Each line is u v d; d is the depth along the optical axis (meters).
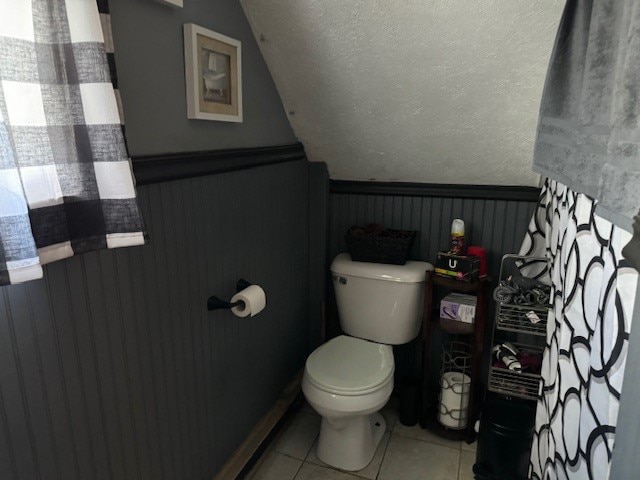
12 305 0.87
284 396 2.16
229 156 1.54
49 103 0.82
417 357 2.32
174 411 1.38
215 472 1.65
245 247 1.71
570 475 0.83
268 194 1.86
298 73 1.77
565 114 0.85
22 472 0.91
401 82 1.69
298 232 2.20
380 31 1.52
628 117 0.51
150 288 1.23
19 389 0.89
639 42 0.49
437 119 1.80
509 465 1.71
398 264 2.11
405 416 2.14
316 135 2.06
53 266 0.94
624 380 0.53
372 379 1.72
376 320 2.12
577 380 0.82
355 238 2.13
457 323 2.00
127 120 1.12
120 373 1.15
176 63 1.27
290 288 2.16
